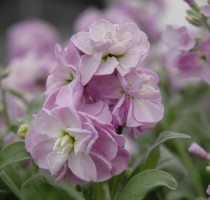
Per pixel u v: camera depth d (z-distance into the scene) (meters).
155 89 0.30
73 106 0.28
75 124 0.28
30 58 0.58
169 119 0.48
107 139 0.28
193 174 0.40
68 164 0.28
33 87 0.56
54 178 0.33
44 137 0.29
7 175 0.34
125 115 0.29
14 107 0.45
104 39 0.29
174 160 0.39
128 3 0.80
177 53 0.37
